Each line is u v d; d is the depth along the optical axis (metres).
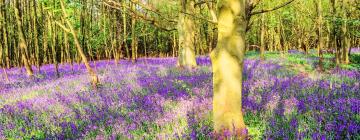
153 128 6.87
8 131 7.82
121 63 26.41
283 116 7.11
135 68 20.34
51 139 6.95
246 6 5.75
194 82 12.41
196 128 6.51
